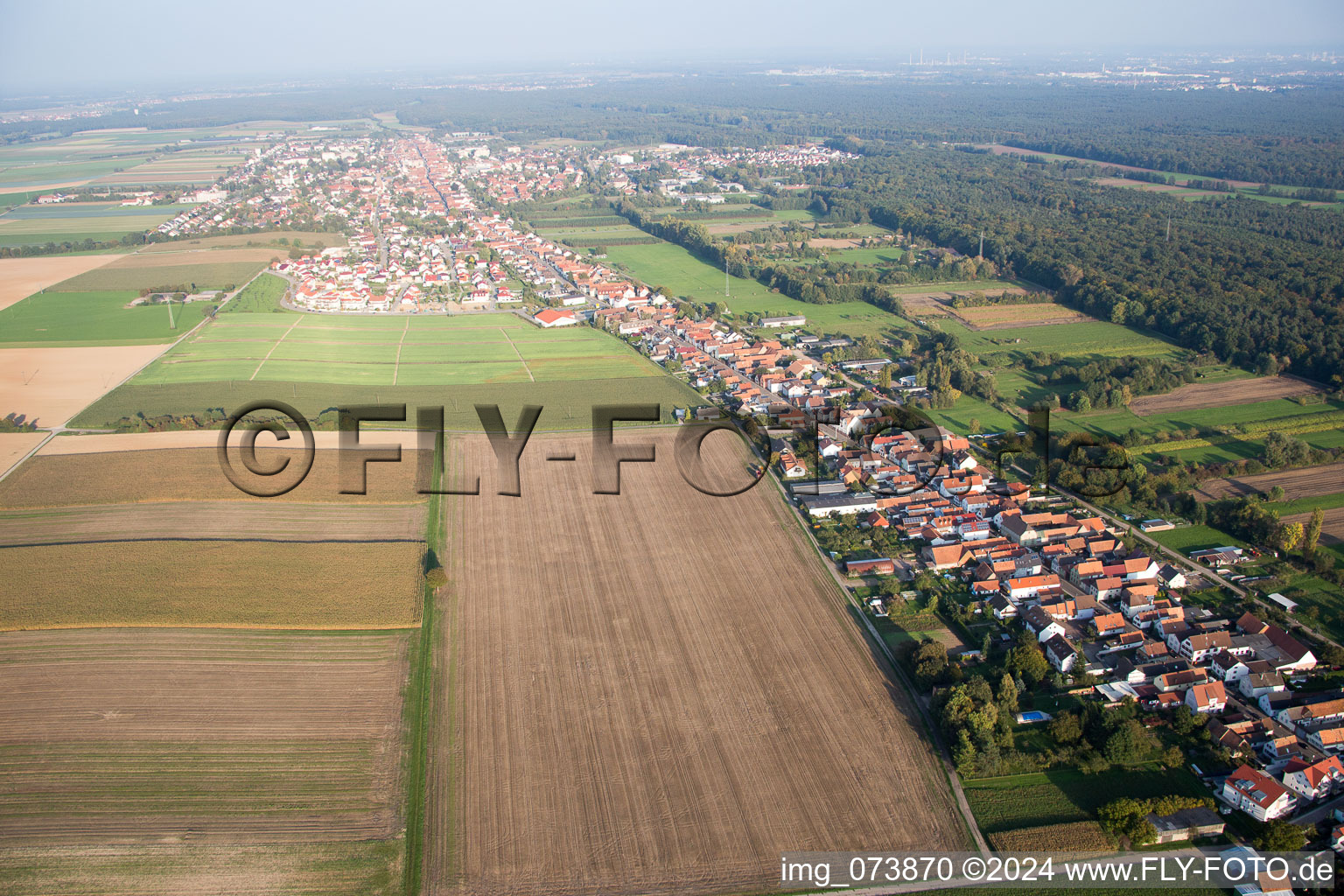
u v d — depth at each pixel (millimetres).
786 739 112625
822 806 102562
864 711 117688
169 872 93062
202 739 111938
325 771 107312
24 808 100625
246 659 127625
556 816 100938
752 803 102750
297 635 133250
